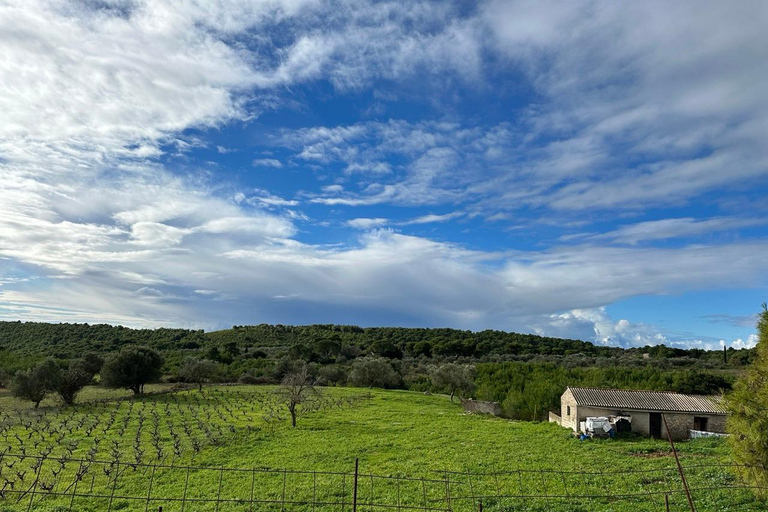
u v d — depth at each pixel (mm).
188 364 89875
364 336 191125
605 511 22906
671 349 131375
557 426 53500
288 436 45594
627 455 37219
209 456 37594
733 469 28781
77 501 27188
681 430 47750
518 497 25641
